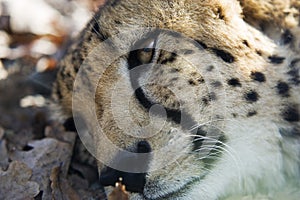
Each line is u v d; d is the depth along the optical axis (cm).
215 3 1179
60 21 2191
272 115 1185
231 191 1233
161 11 1212
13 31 2145
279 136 1191
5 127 1753
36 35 2141
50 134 1552
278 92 1182
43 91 1838
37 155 1483
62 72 1444
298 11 1209
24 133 1706
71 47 1458
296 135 1188
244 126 1191
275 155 1198
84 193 1405
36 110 1769
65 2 2258
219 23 1182
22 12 2228
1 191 1371
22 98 1852
